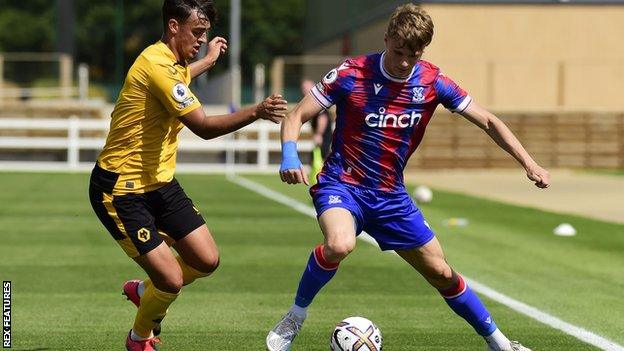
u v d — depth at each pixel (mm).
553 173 92688
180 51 19828
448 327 25609
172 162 20594
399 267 35781
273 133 100562
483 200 63875
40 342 23609
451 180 84438
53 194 66188
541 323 26125
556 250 40562
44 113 103250
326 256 19828
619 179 84062
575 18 96750
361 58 20281
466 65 95938
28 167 91062
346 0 120625
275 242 42906
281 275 34031
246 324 25922
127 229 20031
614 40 97062
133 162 19953
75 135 92188
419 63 20266
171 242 21094
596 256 38938
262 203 61344
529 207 59281
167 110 19609
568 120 96750
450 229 47812
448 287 20672
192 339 24078
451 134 95625
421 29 19016
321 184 20672
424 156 95562
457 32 95938
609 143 97062
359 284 32156
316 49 144375
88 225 48750
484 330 20750
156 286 20344
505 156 95750
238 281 32688
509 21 96188
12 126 91188
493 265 36406
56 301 28922
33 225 48656
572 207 59688
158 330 21922
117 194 20000
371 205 20375
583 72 97000
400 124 20125
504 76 96312
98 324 25750
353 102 20109
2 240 42875
